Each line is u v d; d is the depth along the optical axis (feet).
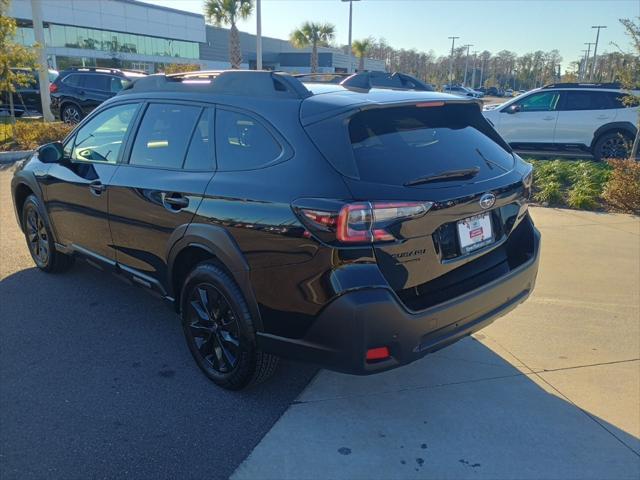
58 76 55.88
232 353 10.59
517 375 11.63
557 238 21.36
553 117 40.47
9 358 11.98
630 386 11.23
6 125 48.96
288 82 10.03
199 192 10.37
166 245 11.32
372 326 8.34
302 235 8.58
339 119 8.98
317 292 8.55
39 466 8.78
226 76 11.02
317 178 8.66
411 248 8.66
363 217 8.18
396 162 8.97
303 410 10.38
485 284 9.91
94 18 136.36
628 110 38.19
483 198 9.56
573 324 13.98
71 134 15.15
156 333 13.30
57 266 16.55
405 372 11.74
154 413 10.20
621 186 26.03
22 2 118.42
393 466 8.90
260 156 9.70
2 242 19.85
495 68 417.28
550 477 8.70
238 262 9.57
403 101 9.80
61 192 14.69
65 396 10.65
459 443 9.47
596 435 9.71
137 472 8.70
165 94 12.19
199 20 170.91
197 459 9.00
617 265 18.24
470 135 10.76
